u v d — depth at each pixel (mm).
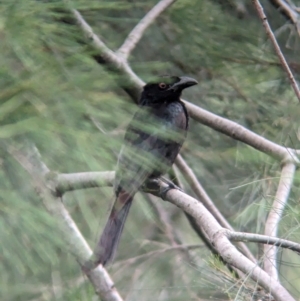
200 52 9031
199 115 9141
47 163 4191
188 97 10344
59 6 5020
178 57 9352
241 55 9367
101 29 8320
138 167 5641
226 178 10516
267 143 8523
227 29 9023
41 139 4023
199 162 10430
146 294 10258
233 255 5656
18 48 4402
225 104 10281
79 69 4965
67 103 4191
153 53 9414
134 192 5961
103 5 5383
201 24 8742
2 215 3797
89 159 4012
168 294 10273
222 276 6012
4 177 3865
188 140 9805
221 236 5980
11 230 3799
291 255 9039
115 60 6777
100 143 4168
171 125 8727
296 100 9750
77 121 4223
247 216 9375
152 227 11094
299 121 9539
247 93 9789
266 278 5230
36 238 3863
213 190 10703
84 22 6074
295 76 10125
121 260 10609
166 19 8711
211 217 6492
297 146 9523
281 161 8273
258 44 9727
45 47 4867
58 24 5152
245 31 9273
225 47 9086
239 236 5945
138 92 9031
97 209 5062
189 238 11453
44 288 5965
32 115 4062
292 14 10336
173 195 7453
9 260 3895
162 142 7480
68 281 5559
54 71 4473
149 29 9070
